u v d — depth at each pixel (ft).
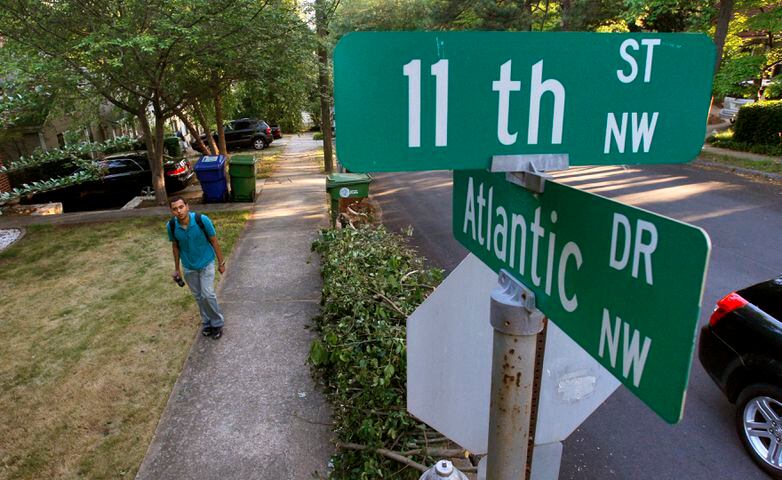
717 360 12.59
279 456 12.17
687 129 3.53
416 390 6.14
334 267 16.96
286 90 37.55
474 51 3.26
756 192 33.76
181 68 33.94
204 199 39.17
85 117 39.34
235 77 37.50
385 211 35.81
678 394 2.29
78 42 28.40
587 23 53.67
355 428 11.61
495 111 3.35
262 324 18.47
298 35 34.42
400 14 61.11
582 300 2.98
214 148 60.44
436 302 5.64
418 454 10.65
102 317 19.42
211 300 17.03
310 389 14.61
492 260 4.17
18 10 28.09
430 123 3.31
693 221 28.30
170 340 17.52
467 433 5.81
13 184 46.52
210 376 15.37
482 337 5.25
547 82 3.35
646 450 12.41
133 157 47.50
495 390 3.82
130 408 14.01
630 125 3.47
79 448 12.63
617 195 34.45
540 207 3.35
